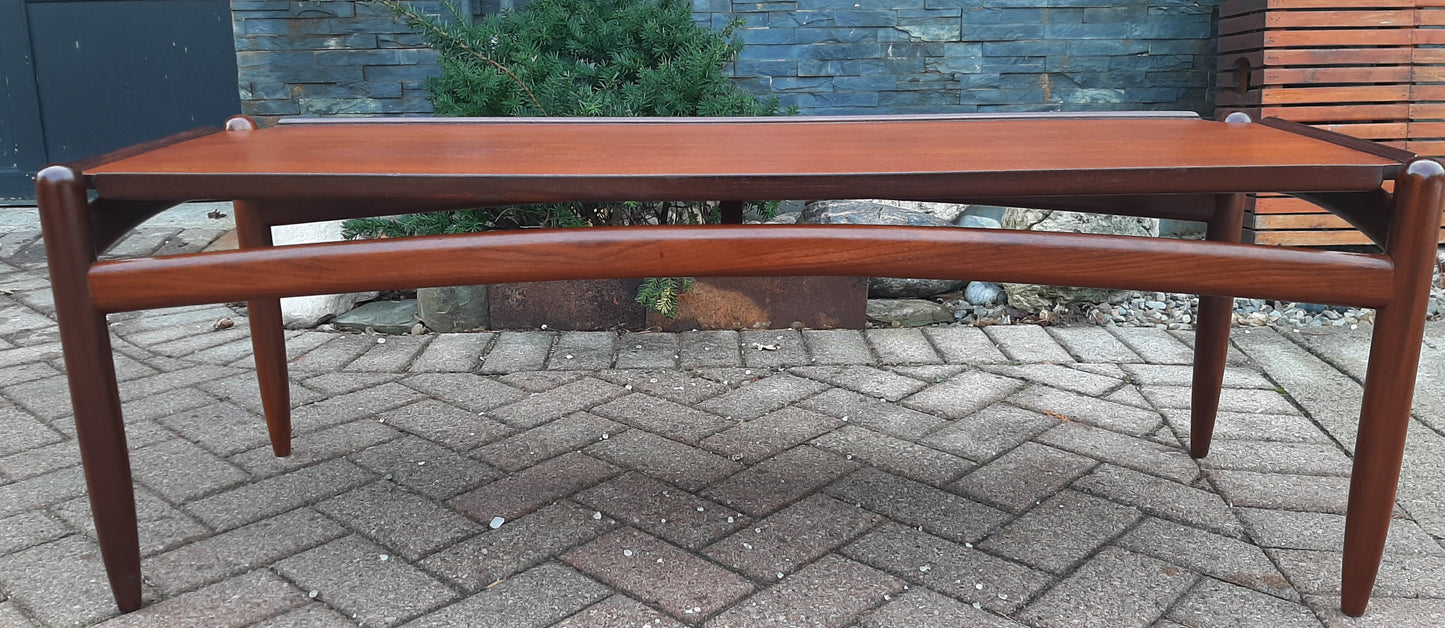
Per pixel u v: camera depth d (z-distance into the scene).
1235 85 3.81
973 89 4.12
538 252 1.36
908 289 3.52
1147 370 2.80
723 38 3.68
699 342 3.07
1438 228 1.34
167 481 2.08
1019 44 4.09
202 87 5.14
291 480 2.09
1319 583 1.67
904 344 3.04
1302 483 2.06
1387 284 1.37
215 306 3.52
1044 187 1.32
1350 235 3.64
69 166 1.36
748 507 1.96
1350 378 2.73
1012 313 3.44
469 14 3.99
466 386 2.69
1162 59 4.11
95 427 1.47
